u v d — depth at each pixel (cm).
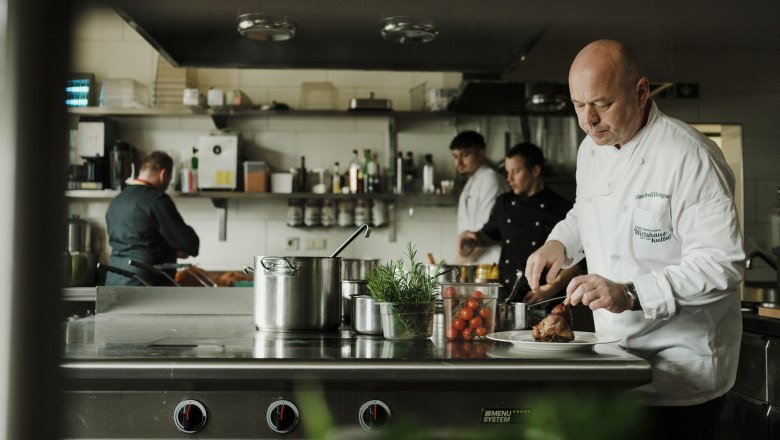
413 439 144
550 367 144
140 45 538
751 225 519
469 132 484
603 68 174
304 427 143
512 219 415
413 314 178
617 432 149
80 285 470
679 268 171
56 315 27
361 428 144
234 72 547
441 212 550
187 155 539
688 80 523
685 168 180
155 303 261
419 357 147
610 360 147
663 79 400
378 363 143
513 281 409
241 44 301
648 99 191
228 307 262
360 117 542
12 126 26
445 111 521
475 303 181
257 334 194
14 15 26
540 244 408
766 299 509
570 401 147
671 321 187
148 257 409
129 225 405
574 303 167
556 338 162
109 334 193
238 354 150
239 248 540
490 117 540
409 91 555
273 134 548
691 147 182
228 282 430
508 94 462
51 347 27
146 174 416
